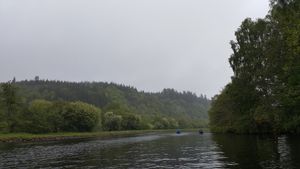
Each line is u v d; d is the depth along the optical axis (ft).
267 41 205.16
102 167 106.63
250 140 197.88
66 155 150.51
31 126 364.17
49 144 238.27
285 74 170.91
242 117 270.67
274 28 202.90
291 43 137.08
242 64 246.88
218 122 402.72
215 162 106.93
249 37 241.14
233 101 273.33
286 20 153.48
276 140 177.99
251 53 234.58
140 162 117.08
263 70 215.31
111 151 167.63
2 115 352.49
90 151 170.19
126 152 159.43
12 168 109.70
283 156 106.52
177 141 248.11
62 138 342.23
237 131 302.04
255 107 240.12
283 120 200.13
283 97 175.52
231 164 98.73
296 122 180.34
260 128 260.21
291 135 210.79
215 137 276.82
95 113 481.87
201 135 354.74
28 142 270.67
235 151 136.46
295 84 159.33
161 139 289.33
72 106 457.27
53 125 406.41
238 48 250.98
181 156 132.46
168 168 99.71
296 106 175.73
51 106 468.34
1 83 362.53
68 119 446.19
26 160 132.26
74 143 246.88
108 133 452.35
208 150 152.76
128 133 506.48
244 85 242.78
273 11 172.55
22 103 379.14
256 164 94.38
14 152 170.40
